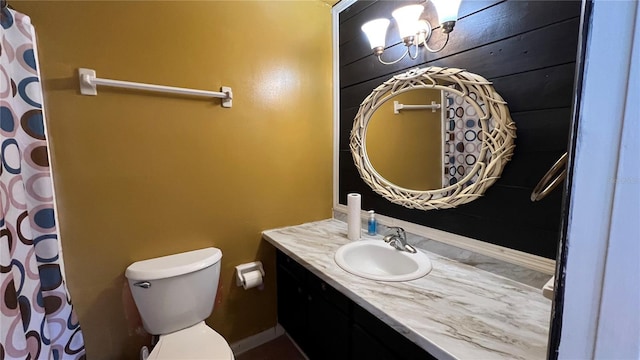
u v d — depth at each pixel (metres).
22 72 1.05
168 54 1.39
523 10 1.01
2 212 0.86
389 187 1.55
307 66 1.84
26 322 1.00
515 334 0.82
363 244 1.53
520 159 1.06
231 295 1.72
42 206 1.11
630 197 0.32
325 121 1.96
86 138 1.24
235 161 1.63
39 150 1.09
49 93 1.16
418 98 1.38
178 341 1.27
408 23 1.33
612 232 0.34
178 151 1.46
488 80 1.13
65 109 1.19
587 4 0.34
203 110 1.50
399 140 1.48
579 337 0.38
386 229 1.63
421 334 0.82
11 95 0.99
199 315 1.41
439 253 1.37
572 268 0.37
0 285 0.84
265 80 1.68
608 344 0.35
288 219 1.87
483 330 0.84
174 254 1.49
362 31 1.70
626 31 0.31
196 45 1.46
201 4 1.46
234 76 1.58
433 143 1.33
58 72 1.17
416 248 1.47
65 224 1.23
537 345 0.77
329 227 1.87
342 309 1.25
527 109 1.03
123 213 1.35
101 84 1.24
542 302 0.98
